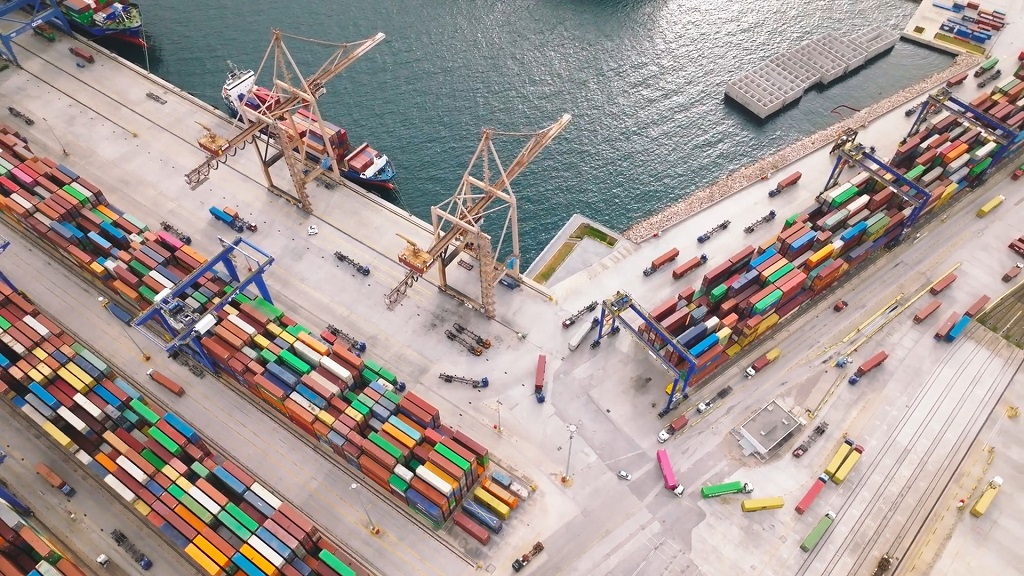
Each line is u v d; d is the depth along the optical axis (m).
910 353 115.50
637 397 111.88
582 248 133.25
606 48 171.62
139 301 121.88
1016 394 110.38
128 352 119.00
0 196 130.00
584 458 105.44
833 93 160.62
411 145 153.50
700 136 153.50
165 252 123.00
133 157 146.62
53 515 101.25
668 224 136.25
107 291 127.38
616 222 139.38
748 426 107.06
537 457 105.44
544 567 95.56
